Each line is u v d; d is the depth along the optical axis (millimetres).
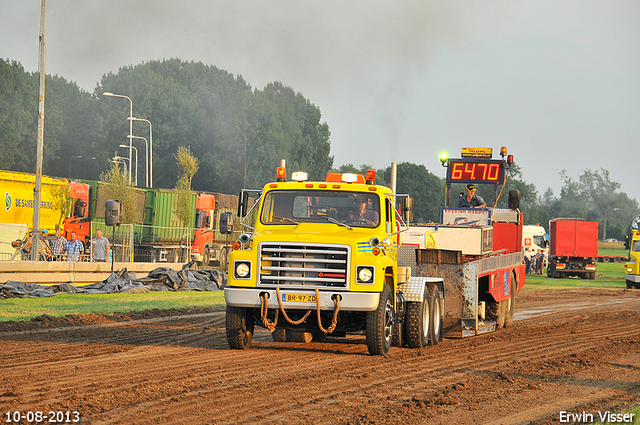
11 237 55781
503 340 27688
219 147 193125
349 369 19188
